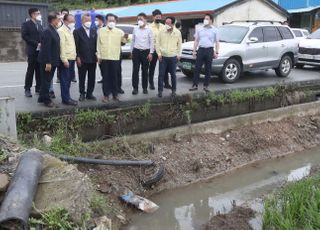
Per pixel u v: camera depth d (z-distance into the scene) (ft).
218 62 40.60
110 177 26.45
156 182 28.17
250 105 38.22
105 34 30.63
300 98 42.68
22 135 25.46
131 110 31.09
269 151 36.47
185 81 42.47
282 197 24.98
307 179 27.02
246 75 48.24
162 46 33.04
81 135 28.07
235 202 27.66
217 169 32.19
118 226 23.12
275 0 106.32
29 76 32.48
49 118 27.22
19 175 17.39
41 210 16.90
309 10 100.12
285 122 40.52
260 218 24.30
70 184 18.51
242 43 42.52
